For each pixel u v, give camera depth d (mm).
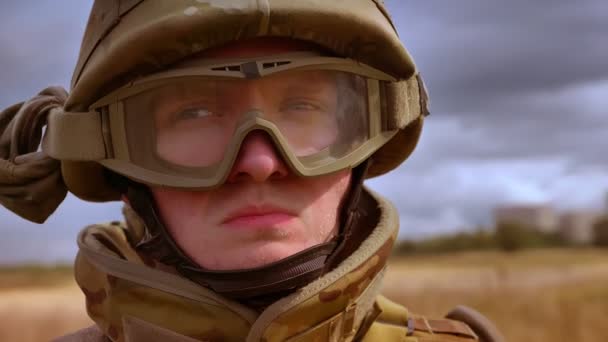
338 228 1252
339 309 1168
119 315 1204
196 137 1140
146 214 1230
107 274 1218
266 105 1140
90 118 1207
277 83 1146
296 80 1159
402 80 1291
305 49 1166
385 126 1280
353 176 1301
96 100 1198
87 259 1269
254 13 1070
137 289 1183
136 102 1172
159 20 1080
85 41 1259
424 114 1429
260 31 1104
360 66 1222
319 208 1185
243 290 1127
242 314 1142
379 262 1243
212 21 1069
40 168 1364
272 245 1129
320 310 1141
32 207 1413
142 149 1169
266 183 1133
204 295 1146
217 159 1126
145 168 1161
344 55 1197
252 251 1124
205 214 1148
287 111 1160
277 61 1126
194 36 1086
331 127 1193
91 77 1163
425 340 1434
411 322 1476
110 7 1172
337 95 1205
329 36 1151
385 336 1403
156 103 1158
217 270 1125
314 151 1160
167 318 1161
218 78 1107
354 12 1146
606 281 9078
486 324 1575
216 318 1145
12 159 1399
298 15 1100
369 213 1382
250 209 1125
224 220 1132
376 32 1180
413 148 1491
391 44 1211
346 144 1205
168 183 1133
